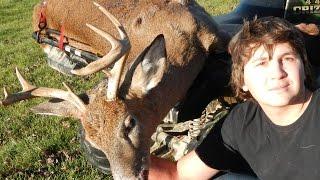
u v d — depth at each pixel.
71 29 2.43
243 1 2.23
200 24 2.08
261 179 1.29
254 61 1.18
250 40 1.18
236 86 1.33
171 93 1.92
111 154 1.62
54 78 3.48
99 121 1.63
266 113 1.22
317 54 1.88
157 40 1.62
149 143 1.75
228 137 1.34
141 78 1.71
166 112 1.90
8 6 7.26
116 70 1.62
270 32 1.16
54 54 2.50
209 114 1.87
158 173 1.51
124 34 1.59
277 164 1.22
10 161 2.34
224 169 1.42
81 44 2.42
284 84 1.15
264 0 2.11
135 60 1.71
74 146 2.41
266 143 1.25
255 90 1.20
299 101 1.16
